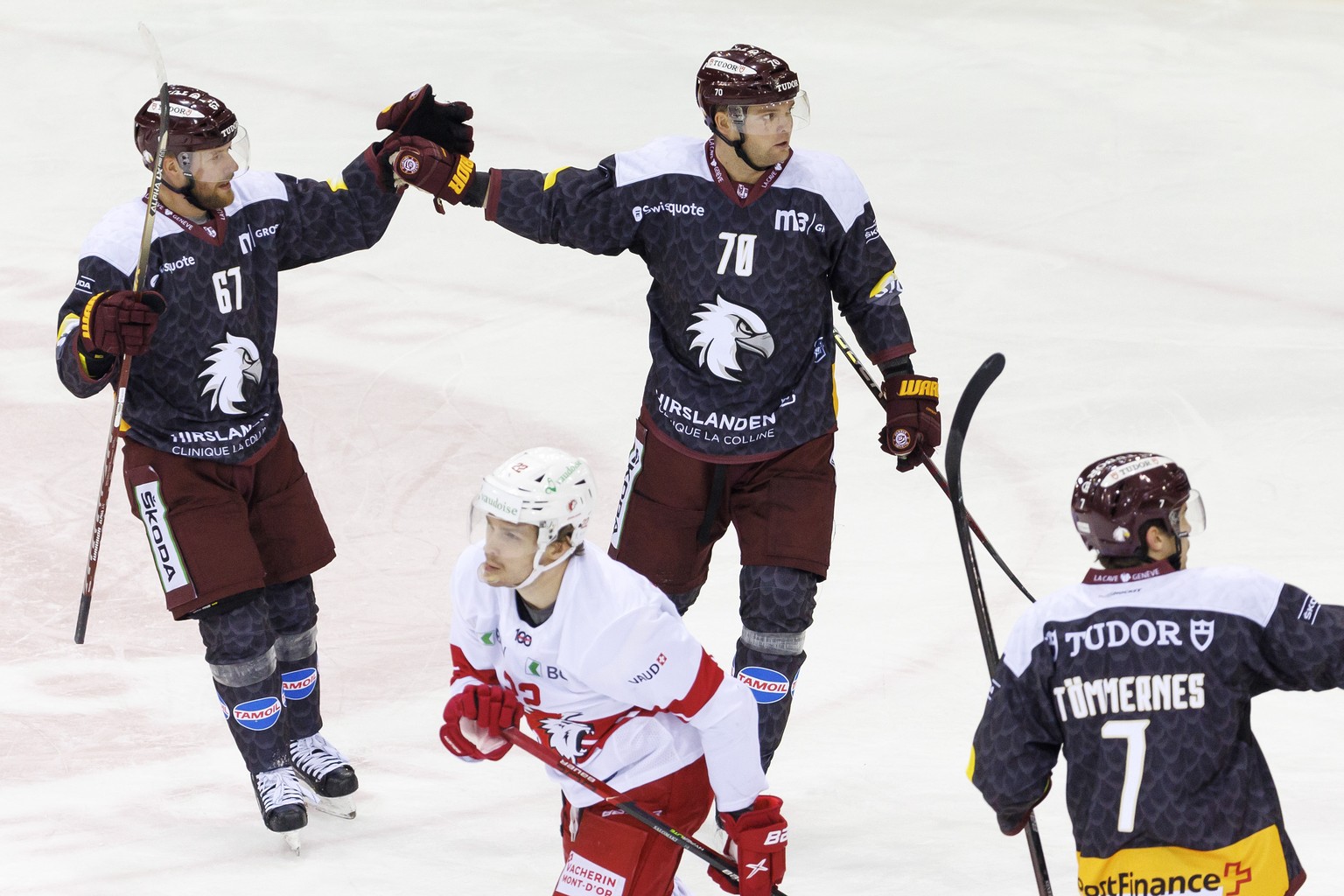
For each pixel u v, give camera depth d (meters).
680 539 16.92
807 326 16.39
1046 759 11.34
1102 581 11.13
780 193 15.98
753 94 15.29
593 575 11.70
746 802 12.35
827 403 16.62
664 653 11.72
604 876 12.52
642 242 16.47
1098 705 10.94
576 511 11.37
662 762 12.49
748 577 16.45
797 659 16.50
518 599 11.93
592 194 16.33
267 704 16.50
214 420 16.41
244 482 16.78
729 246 15.99
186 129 15.43
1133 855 10.95
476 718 12.22
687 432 16.50
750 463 16.48
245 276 16.44
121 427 16.47
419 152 16.59
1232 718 10.80
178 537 16.20
